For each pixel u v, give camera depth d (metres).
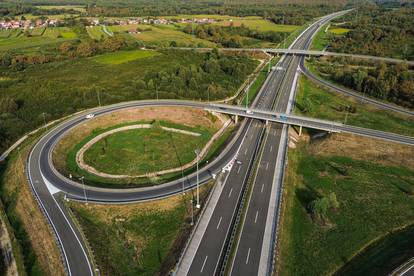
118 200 83.69
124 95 148.50
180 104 142.00
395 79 154.50
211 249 67.75
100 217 78.69
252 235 71.38
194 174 95.19
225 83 170.88
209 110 137.25
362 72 165.12
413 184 92.62
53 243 69.88
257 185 89.06
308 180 96.00
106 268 64.75
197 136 121.62
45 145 109.00
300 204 85.50
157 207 81.56
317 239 73.75
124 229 75.56
